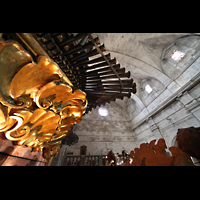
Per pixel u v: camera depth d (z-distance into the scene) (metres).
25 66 0.85
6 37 0.78
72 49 1.81
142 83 12.65
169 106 8.98
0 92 0.79
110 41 7.13
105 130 12.85
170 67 8.79
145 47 8.99
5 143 1.08
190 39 7.33
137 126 12.94
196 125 6.91
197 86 6.88
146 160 0.84
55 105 1.35
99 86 3.09
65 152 7.47
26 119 1.11
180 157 0.69
